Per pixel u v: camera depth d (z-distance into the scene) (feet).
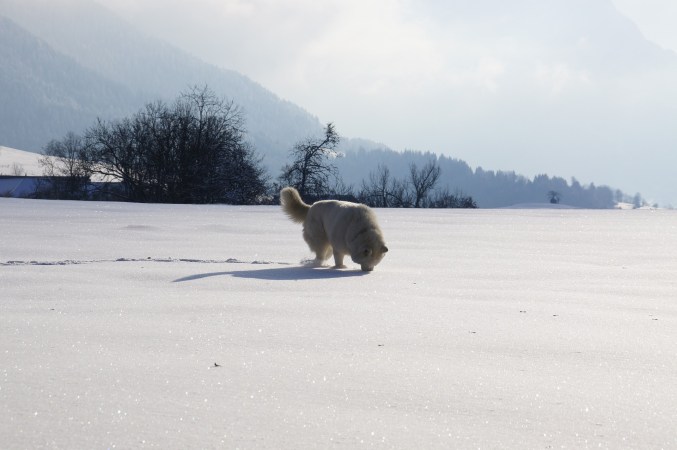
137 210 81.56
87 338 18.26
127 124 172.24
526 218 78.48
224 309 22.41
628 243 50.24
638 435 11.99
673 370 15.97
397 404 13.34
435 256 40.60
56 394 13.56
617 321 21.56
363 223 33.88
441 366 16.02
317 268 34.60
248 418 12.45
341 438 11.63
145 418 12.35
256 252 41.27
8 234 49.32
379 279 30.19
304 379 14.82
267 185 165.58
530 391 14.24
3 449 10.98
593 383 14.88
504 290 27.73
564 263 37.78
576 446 11.50
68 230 53.11
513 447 11.41
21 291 25.54
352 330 19.60
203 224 61.26
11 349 17.03
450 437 11.76
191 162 163.63
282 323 20.40
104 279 28.55
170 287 26.94
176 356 16.57
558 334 19.48
